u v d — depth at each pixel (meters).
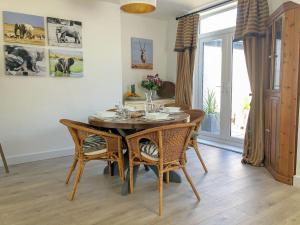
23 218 2.19
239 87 4.42
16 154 3.69
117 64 4.51
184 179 3.03
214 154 4.05
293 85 2.75
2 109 3.54
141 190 2.74
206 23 4.89
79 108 4.17
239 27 3.71
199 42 5.03
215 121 4.89
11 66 3.54
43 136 3.89
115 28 4.42
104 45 4.33
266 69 3.46
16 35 3.54
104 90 4.40
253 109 3.57
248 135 3.65
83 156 2.58
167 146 2.29
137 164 2.67
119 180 3.02
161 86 5.37
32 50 3.67
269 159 3.30
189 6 4.52
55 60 3.87
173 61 5.42
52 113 3.94
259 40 3.54
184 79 4.88
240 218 2.16
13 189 2.78
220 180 2.99
